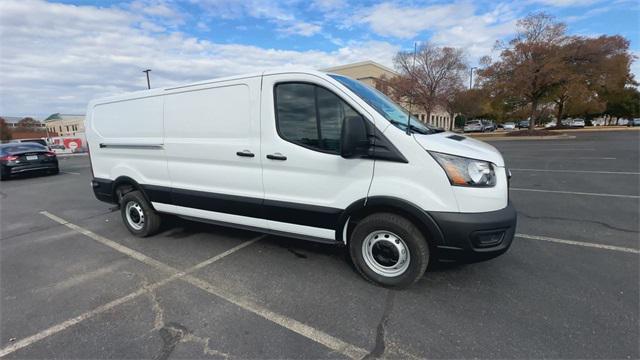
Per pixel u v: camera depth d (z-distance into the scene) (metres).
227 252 4.07
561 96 30.97
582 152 13.30
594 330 2.39
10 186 10.80
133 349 2.37
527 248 3.88
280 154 3.27
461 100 38.53
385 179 2.84
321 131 3.08
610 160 10.67
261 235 4.64
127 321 2.71
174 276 3.49
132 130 4.47
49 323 2.72
